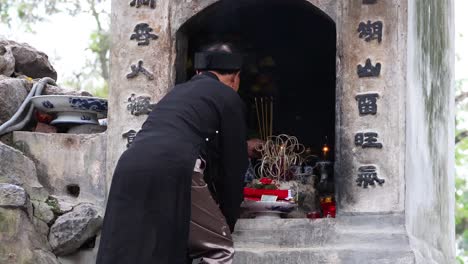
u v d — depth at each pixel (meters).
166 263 4.85
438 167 6.96
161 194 4.89
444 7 7.58
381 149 5.85
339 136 5.90
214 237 5.13
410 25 6.04
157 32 6.27
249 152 6.34
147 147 4.97
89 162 6.34
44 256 5.93
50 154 6.41
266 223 5.90
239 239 5.90
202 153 5.10
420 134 6.32
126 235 4.87
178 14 6.25
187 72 6.48
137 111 6.24
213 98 5.19
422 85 6.47
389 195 5.80
